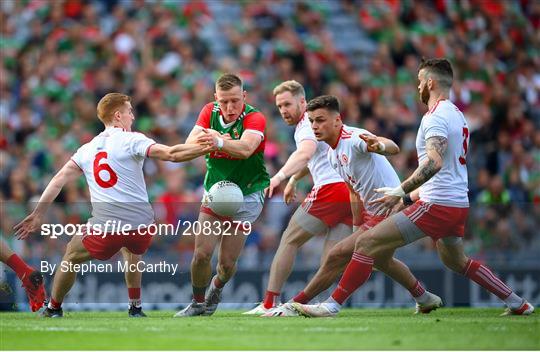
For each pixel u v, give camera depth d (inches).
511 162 2363.4
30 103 2377.0
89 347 829.2
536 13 3068.4
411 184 1067.9
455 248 1160.2
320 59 2635.3
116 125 1135.0
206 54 2554.1
